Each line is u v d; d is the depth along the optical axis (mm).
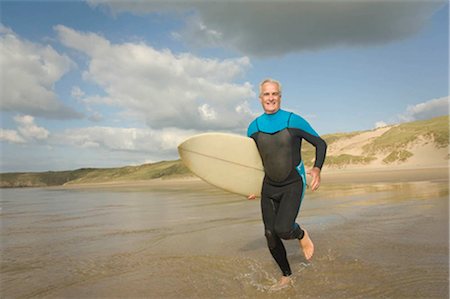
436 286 2891
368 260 3645
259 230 5590
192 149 4055
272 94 3488
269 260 3967
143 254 4387
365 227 5219
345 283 3092
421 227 4906
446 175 16000
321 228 5441
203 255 4234
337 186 14203
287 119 3463
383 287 2943
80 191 25609
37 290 3299
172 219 7141
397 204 7324
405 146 35156
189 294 3082
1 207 12117
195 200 11305
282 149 3418
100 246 4914
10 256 4512
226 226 6055
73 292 3229
